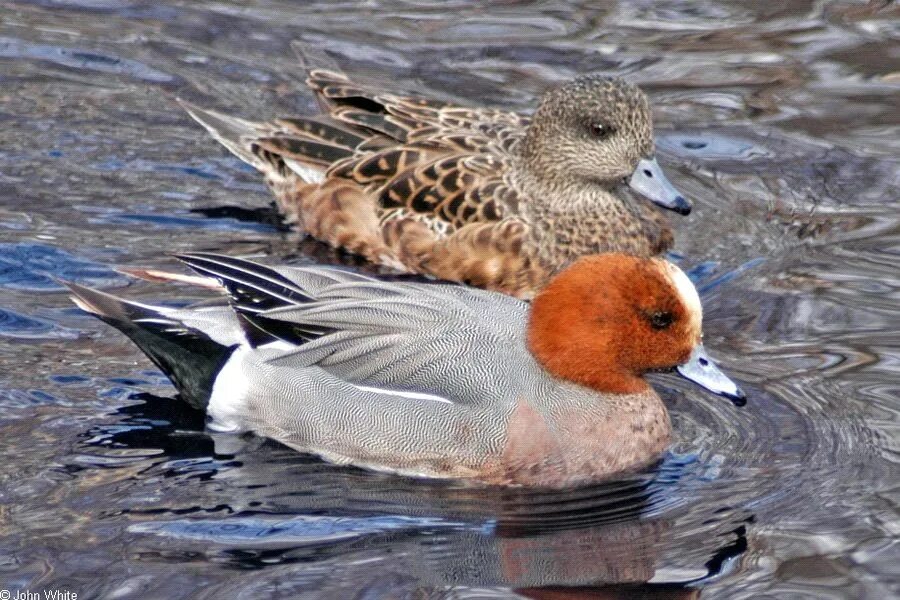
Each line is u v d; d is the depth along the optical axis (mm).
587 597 9875
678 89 18000
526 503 11273
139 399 12492
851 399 12359
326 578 10047
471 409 11641
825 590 9867
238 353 12234
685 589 9961
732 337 13531
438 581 10031
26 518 10734
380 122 16156
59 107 17516
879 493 11055
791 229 15578
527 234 15156
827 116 17438
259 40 19031
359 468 11820
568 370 11727
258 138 16125
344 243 15688
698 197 16266
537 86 17906
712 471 11594
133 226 15516
